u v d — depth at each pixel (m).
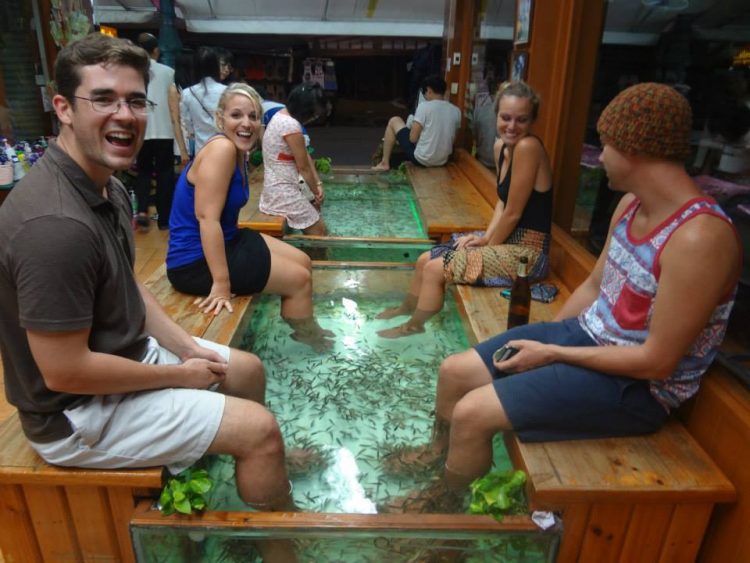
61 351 1.41
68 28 5.01
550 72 3.56
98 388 1.52
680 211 1.52
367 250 4.15
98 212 1.50
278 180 4.23
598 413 1.74
